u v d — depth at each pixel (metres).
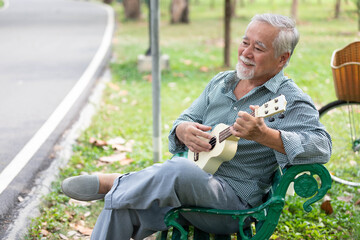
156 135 4.56
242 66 2.72
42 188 3.99
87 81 8.07
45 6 25.95
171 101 6.84
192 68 9.41
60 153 4.79
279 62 2.71
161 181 2.51
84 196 2.88
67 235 3.38
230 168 2.79
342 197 4.00
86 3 29.27
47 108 6.48
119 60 10.09
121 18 20.58
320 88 7.53
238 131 2.47
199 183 2.52
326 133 2.59
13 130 5.55
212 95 3.00
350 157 4.65
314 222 3.57
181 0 18.44
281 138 2.46
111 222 2.65
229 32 9.31
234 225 2.73
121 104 6.73
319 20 18.62
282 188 2.51
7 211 3.56
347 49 3.98
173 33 15.66
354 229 3.47
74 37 13.72
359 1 15.07
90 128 5.60
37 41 12.87
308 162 2.47
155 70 4.43
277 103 2.30
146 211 2.68
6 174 4.23
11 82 8.07
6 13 21.34
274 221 2.55
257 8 24.94
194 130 2.78
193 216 2.71
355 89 3.99
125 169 4.48
